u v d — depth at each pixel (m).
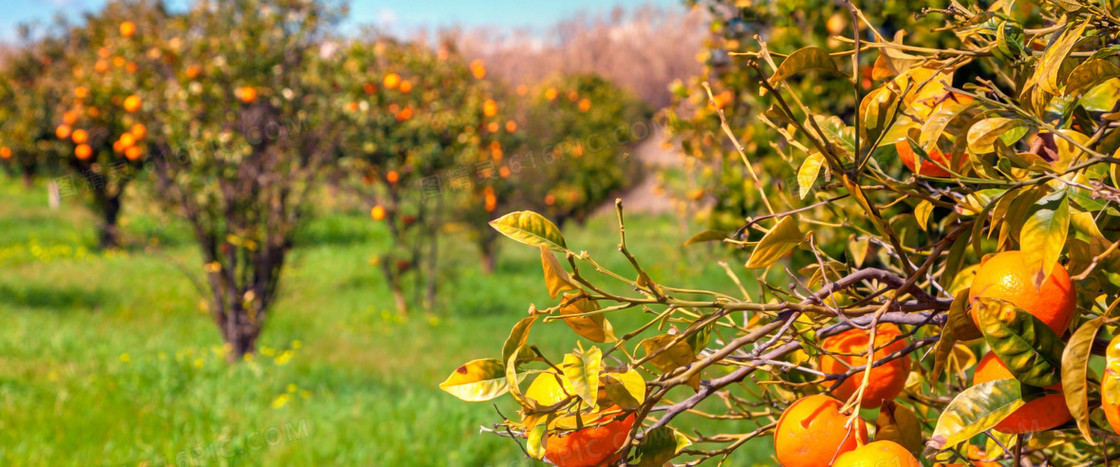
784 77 0.88
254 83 7.30
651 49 35.38
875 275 1.01
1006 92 1.35
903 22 2.53
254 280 8.20
